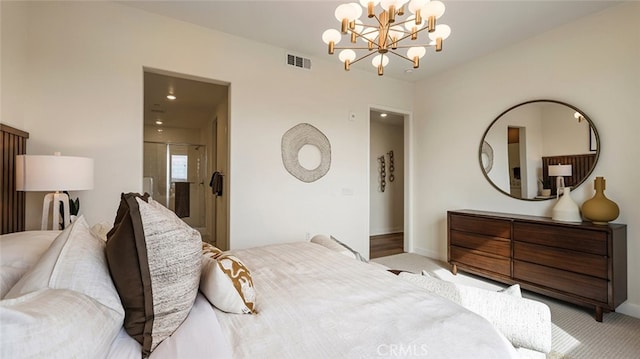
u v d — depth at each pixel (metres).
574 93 2.79
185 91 4.27
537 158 3.07
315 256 1.86
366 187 4.09
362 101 4.06
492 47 3.36
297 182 3.51
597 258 2.27
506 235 2.92
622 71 2.49
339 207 3.84
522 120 3.20
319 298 1.18
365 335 0.91
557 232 2.52
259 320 1.01
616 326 2.18
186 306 0.96
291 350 0.84
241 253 1.94
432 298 1.18
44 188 1.86
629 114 2.45
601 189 2.48
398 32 2.14
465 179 3.81
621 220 2.47
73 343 0.63
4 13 1.95
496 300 1.11
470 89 3.75
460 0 2.44
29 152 2.23
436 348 0.86
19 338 0.54
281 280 1.40
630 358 1.78
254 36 3.13
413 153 4.56
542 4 2.50
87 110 2.43
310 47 3.39
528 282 2.73
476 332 0.94
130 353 0.82
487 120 3.56
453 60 3.72
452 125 3.98
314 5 2.56
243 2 2.52
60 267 0.82
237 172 3.14
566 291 2.45
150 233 0.89
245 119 3.18
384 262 3.97
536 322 1.01
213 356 0.80
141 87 2.64
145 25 2.66
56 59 2.34
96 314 0.75
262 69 3.28
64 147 2.35
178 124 6.58
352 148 3.97
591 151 2.66
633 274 2.39
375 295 1.22
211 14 2.71
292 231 3.48
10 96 2.03
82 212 2.41
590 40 2.68
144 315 0.86
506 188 3.36
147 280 0.87
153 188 6.18
